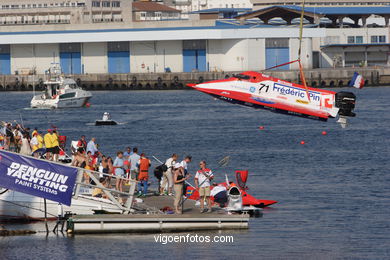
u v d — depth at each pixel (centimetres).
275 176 14275
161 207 10188
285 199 11925
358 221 10331
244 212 10794
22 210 10006
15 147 14012
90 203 9894
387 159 16575
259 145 19450
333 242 9219
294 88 12194
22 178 9256
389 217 10569
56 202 9925
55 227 9631
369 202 11631
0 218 10056
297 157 17062
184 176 10212
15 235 9512
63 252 8744
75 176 9331
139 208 10106
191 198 11144
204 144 19612
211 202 10494
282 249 8931
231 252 8781
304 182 13538
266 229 9856
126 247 8931
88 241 9181
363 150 18238
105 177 10281
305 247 9000
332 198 11956
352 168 15275
